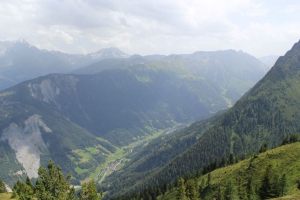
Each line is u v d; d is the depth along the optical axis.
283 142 167.50
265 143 159.12
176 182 189.38
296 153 119.81
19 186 116.19
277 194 93.12
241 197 107.38
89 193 69.06
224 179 130.75
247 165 132.25
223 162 173.25
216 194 121.50
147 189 193.88
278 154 125.56
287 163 113.81
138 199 182.75
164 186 186.88
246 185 114.62
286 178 92.62
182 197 124.50
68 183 63.78
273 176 108.00
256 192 104.06
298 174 103.12
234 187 113.69
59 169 61.91
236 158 172.50
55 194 59.78
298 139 155.00
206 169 179.25
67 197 61.72
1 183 145.62
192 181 133.00
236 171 133.12
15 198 113.38
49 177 60.34
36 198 59.44
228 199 107.81
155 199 176.75
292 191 93.06
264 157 129.38
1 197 123.88
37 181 59.88
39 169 60.25
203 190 134.00
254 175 118.69
